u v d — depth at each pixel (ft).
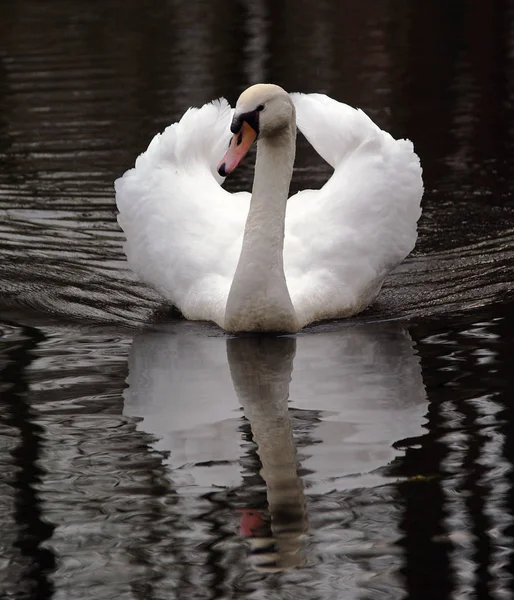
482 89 78.84
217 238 44.55
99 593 25.57
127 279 49.21
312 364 38.63
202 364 38.96
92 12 106.63
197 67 85.56
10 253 52.49
